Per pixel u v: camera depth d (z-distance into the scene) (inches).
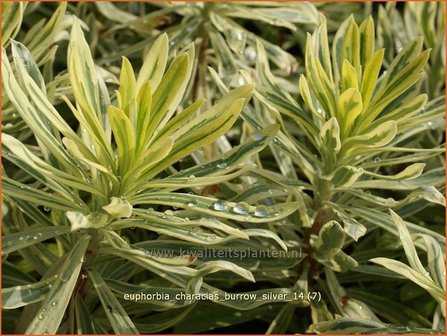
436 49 96.7
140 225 60.7
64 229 63.6
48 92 67.6
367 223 78.0
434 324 70.2
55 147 59.5
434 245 66.4
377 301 79.6
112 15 98.0
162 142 55.8
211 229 73.4
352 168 64.9
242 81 85.2
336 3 105.3
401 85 66.0
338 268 70.6
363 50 69.4
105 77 76.3
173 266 58.8
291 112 69.4
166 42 60.6
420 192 65.1
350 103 64.1
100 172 61.4
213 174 62.4
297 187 71.4
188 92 88.9
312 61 65.9
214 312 78.7
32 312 64.7
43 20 75.3
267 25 108.2
